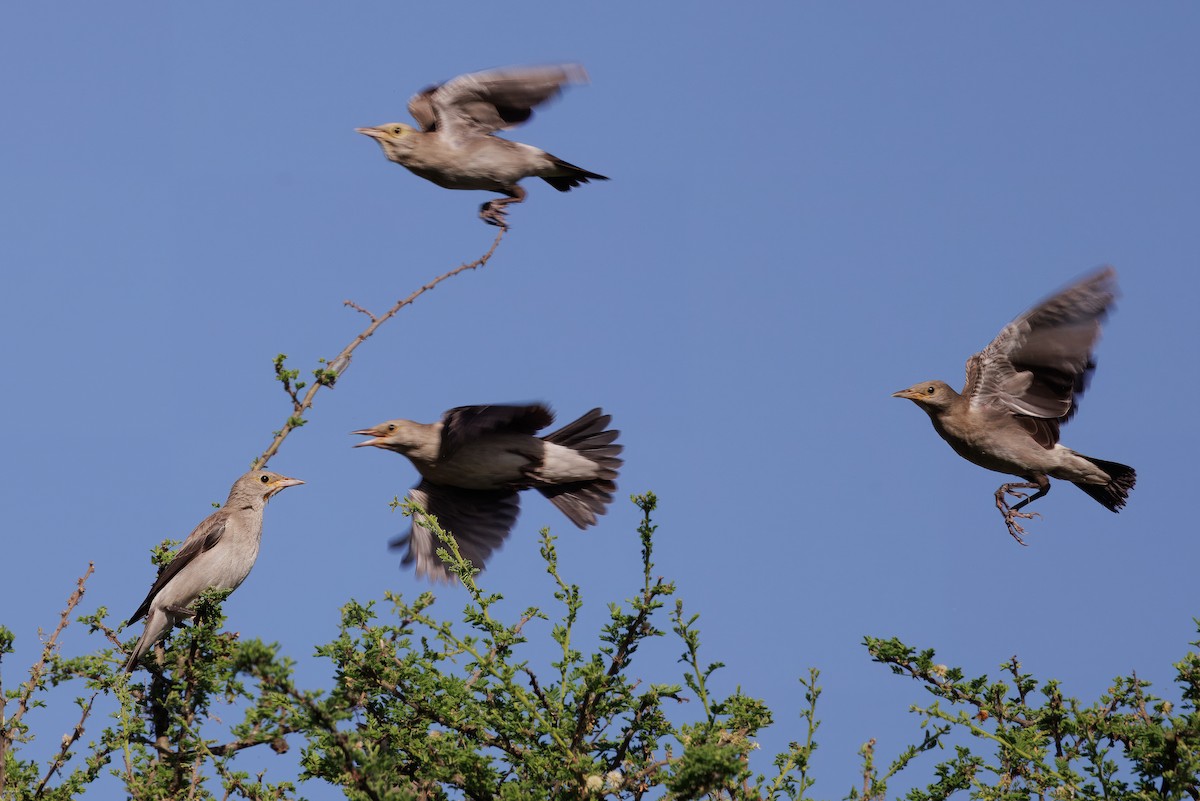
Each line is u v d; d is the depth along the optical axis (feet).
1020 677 34.99
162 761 33.73
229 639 36.32
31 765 35.01
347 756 26.11
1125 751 32.40
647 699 31.78
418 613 32.96
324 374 38.09
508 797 29.04
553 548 33.09
